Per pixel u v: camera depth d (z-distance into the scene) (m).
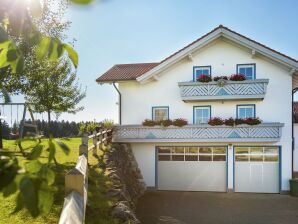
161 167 20.64
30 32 1.36
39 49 1.39
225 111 20.06
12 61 1.30
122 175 15.11
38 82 13.88
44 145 1.19
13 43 1.29
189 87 19.67
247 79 19.58
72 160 12.44
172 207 15.86
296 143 25.75
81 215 3.87
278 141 19.20
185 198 17.95
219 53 20.16
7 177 0.98
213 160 20.02
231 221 13.59
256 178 19.58
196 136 19.58
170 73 20.77
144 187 20.09
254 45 19.02
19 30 1.30
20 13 1.26
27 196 0.96
